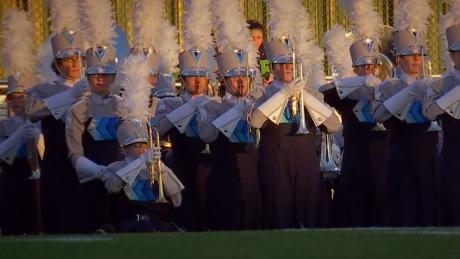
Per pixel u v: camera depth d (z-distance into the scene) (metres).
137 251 34.47
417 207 51.19
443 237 36.53
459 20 51.81
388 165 51.84
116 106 48.66
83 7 50.22
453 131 49.62
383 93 51.16
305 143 49.97
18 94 54.97
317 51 52.28
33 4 69.44
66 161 49.88
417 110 50.66
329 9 73.06
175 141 53.03
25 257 33.97
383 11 70.50
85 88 49.38
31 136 53.75
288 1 50.53
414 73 51.88
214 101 51.62
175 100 53.09
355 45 53.41
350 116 52.75
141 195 46.84
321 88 52.62
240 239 37.31
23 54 54.94
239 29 51.84
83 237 40.31
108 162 48.59
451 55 50.09
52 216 49.84
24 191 54.59
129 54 54.78
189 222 52.91
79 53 51.16
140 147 47.25
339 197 53.22
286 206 49.81
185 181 52.94
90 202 48.69
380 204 52.53
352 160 52.84
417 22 51.94
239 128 50.66
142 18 54.97
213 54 53.88
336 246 34.50
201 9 52.78
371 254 32.41
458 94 48.88
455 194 49.81
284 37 50.34
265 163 49.78
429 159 50.94
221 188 51.12
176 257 32.75
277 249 34.03
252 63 52.03
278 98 49.09
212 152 51.59
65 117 49.56
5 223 54.69
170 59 55.34
